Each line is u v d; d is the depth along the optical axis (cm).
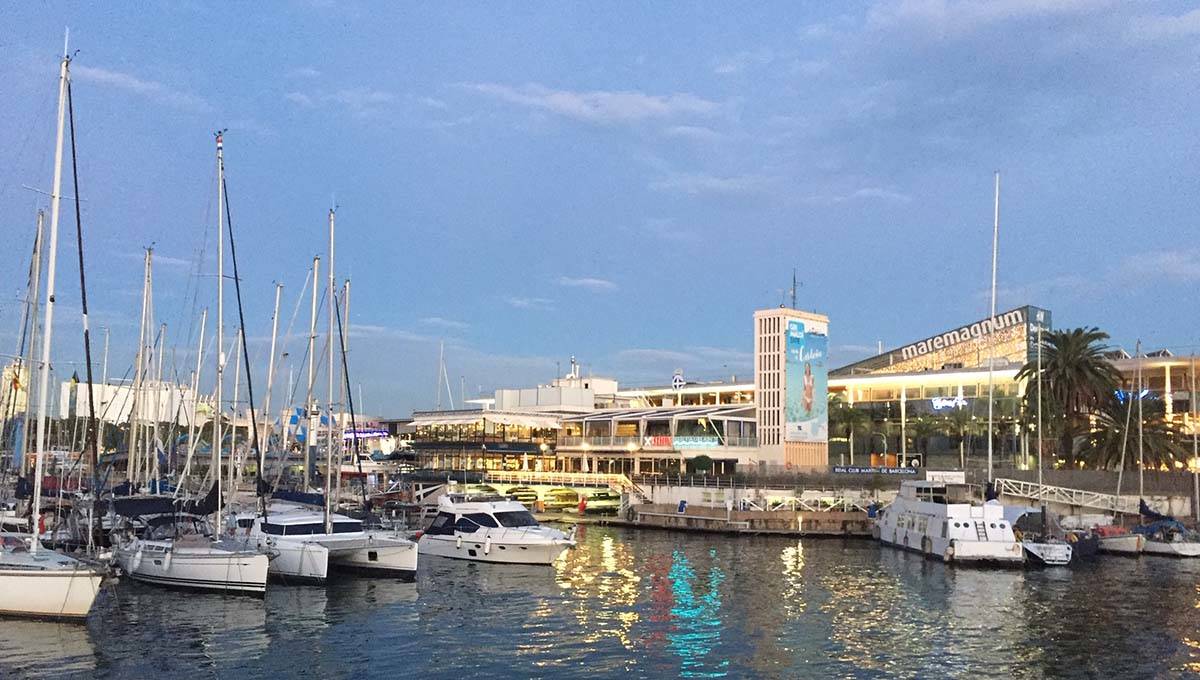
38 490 3759
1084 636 3716
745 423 10494
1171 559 6209
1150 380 10662
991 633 3759
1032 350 11425
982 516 5947
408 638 3572
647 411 11331
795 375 10094
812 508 8200
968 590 4819
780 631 3756
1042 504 7475
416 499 9419
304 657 3266
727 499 8375
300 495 6184
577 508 9862
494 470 10956
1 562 3644
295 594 4462
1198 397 10025
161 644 3394
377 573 5078
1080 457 9175
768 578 5212
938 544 6069
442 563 5712
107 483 6353
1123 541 6450
